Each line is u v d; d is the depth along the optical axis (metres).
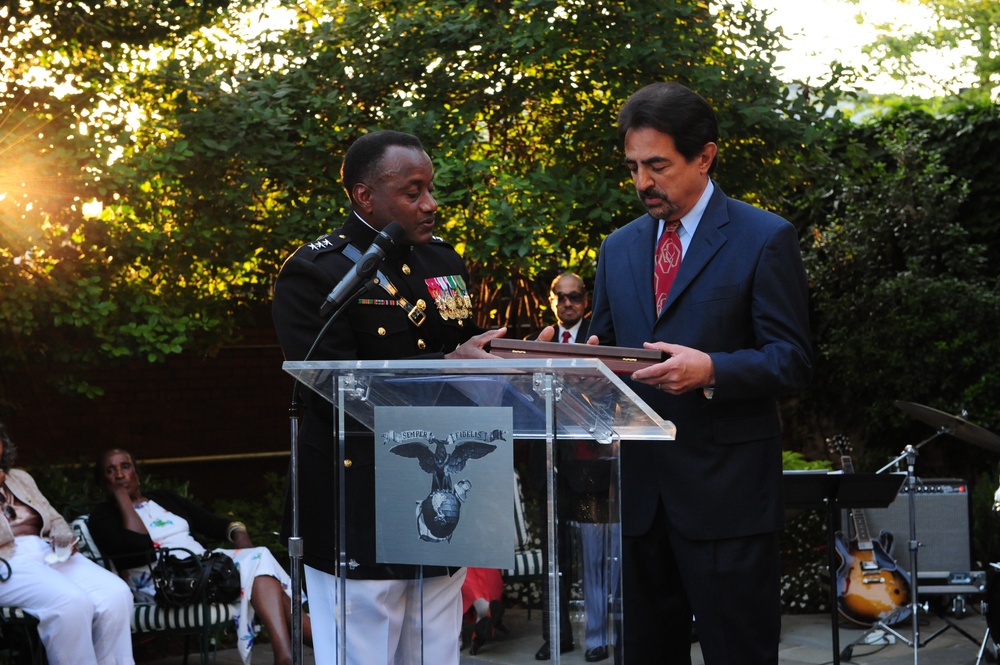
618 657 2.25
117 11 6.32
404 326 2.80
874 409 8.79
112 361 6.45
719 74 6.46
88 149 5.71
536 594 2.18
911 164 8.98
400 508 2.35
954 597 6.33
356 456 2.40
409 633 2.37
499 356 2.46
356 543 2.39
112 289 6.25
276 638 5.09
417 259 2.96
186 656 5.54
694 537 2.73
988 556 6.80
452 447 2.29
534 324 8.09
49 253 5.91
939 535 6.28
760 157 6.95
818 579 6.58
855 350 8.77
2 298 5.76
